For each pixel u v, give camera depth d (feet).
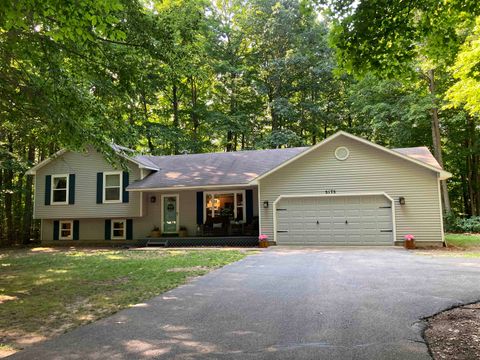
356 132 95.35
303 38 92.27
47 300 21.44
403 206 46.06
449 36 17.49
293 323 16.07
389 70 18.19
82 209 61.00
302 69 92.07
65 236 63.67
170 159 67.21
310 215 49.16
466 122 80.02
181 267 31.94
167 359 12.59
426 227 45.03
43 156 74.28
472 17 16.85
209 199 58.08
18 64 27.89
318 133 101.86
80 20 17.72
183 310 18.61
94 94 29.81
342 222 48.01
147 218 59.93
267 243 48.52
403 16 16.48
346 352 12.84
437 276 25.41
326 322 16.10
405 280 24.30
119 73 27.99
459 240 51.75
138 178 59.41
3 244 71.10
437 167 44.47
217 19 92.94
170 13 34.30
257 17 94.63
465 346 13.17
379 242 46.47
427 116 75.41
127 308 19.30
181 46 32.40
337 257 35.99
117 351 13.41
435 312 17.29
